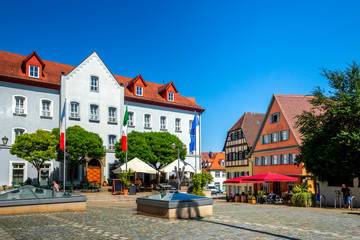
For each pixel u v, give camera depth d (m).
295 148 34.94
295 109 38.25
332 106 23.30
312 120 24.41
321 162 22.84
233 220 11.15
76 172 35.72
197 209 12.12
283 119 37.47
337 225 10.46
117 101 39.97
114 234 8.23
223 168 80.94
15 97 33.25
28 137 27.11
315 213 15.20
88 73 37.84
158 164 40.06
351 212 16.81
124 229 8.99
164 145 34.72
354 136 20.41
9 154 32.06
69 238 7.68
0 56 34.97
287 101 38.88
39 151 27.19
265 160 41.31
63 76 35.88
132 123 41.78
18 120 33.06
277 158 38.44
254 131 54.75
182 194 12.47
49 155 27.52
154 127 43.66
